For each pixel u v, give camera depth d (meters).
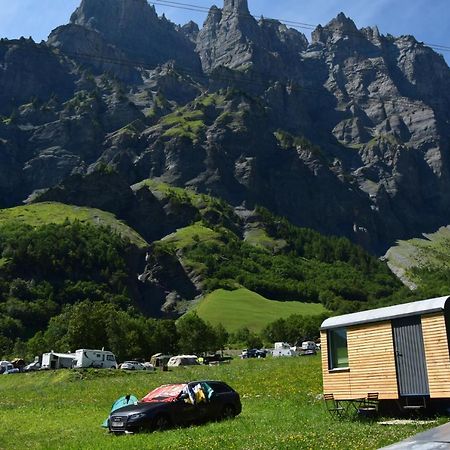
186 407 24.84
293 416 25.08
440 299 21.39
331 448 15.91
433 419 20.94
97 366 95.69
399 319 22.61
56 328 148.50
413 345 21.92
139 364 97.50
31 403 47.81
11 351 166.50
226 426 22.70
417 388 21.48
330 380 25.27
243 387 43.84
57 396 52.84
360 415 23.17
